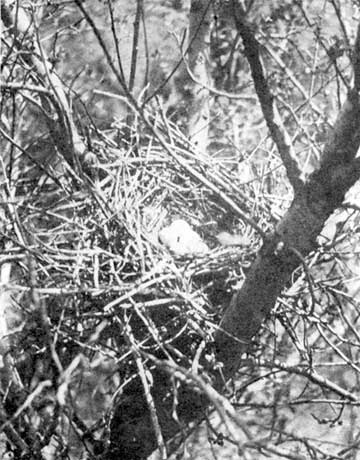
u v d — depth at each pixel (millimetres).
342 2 7105
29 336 6234
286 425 8312
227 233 6207
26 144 8164
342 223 6355
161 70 9141
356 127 5250
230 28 9648
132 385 5996
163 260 5570
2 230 6016
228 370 5969
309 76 8711
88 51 9453
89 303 5723
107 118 9109
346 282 6984
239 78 9852
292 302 6273
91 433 6273
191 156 6367
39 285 5398
